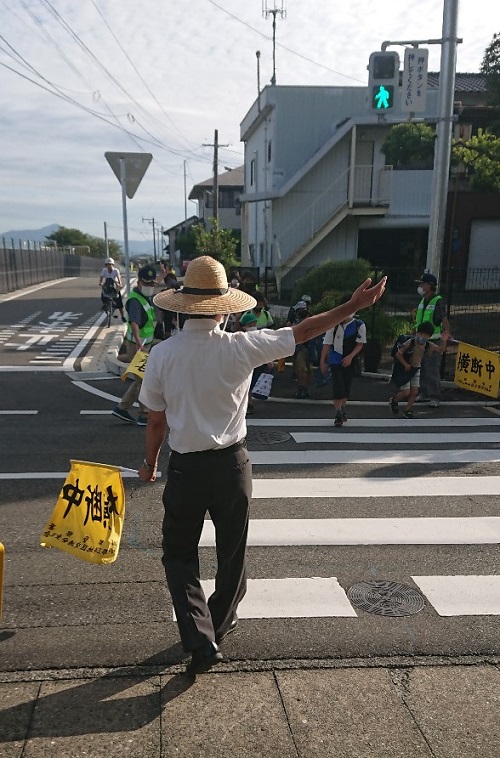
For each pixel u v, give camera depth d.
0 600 3.10
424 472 6.27
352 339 7.93
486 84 17.61
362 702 2.91
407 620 3.61
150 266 8.20
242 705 2.87
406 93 11.17
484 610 3.73
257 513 5.18
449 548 4.56
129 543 4.56
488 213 23.11
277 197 22.69
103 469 3.53
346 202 22.55
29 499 5.43
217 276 2.86
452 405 9.70
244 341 2.85
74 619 3.57
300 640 3.39
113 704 2.87
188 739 2.66
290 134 23.84
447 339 9.41
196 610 2.97
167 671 3.11
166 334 13.55
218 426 2.88
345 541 4.66
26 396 9.95
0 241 30.59
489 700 2.94
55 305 25.33
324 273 17.47
